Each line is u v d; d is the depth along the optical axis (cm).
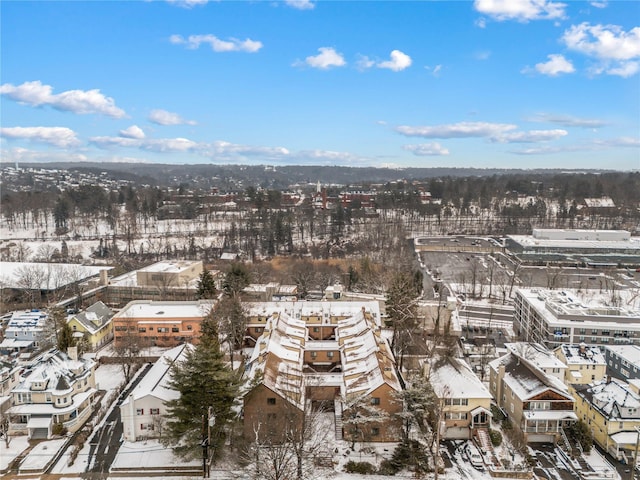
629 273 17012
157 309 9850
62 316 9638
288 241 19400
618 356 8338
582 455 5991
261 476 5203
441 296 11906
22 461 5800
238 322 8988
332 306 9850
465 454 5941
